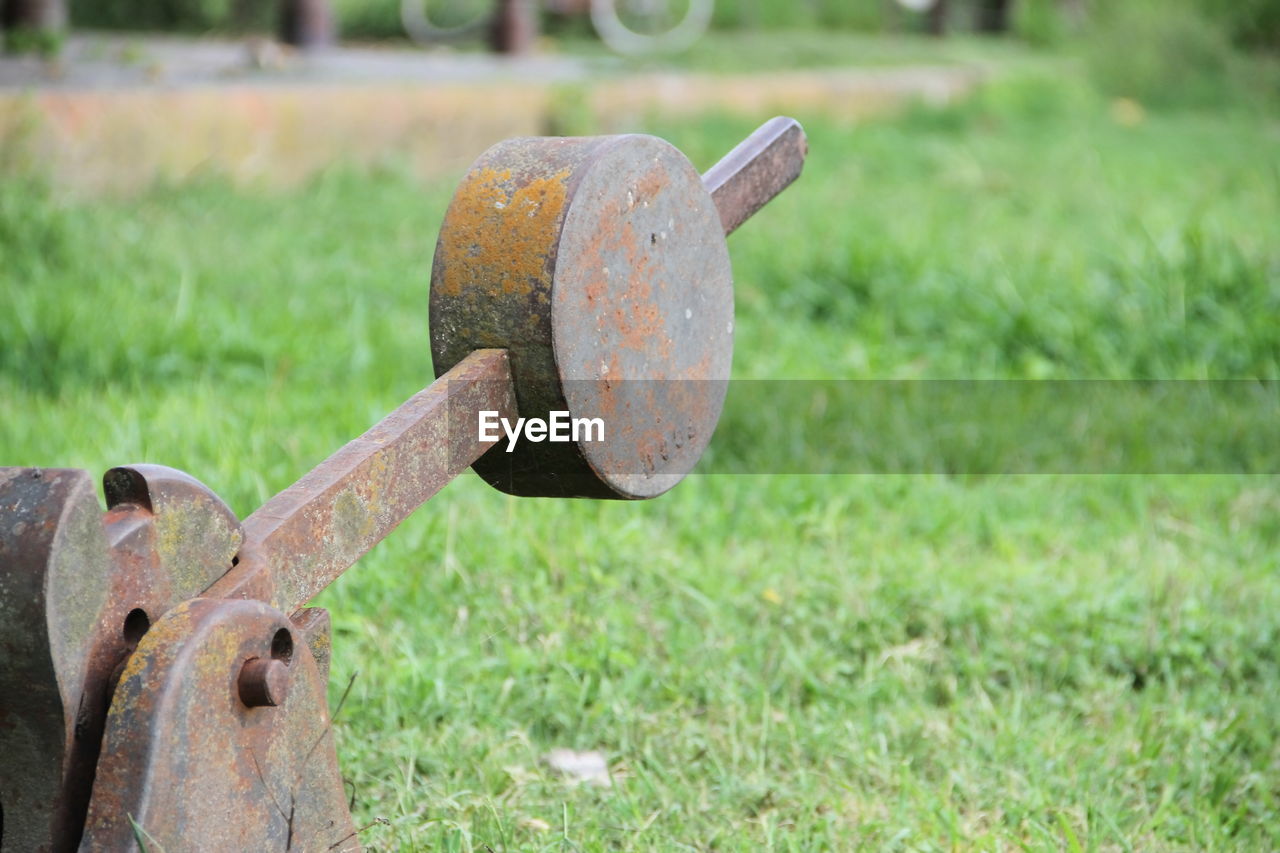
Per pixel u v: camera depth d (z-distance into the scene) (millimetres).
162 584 1468
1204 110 16047
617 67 12906
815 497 4016
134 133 7371
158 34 17031
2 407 4207
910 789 2525
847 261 6254
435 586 3234
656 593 3311
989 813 2525
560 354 1693
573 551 3418
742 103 11875
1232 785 2586
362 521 1674
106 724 1379
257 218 7012
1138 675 3125
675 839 2367
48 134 6953
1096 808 2451
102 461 3689
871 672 3000
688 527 3752
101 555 1387
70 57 9422
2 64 8547
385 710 2717
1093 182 9680
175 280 5633
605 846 2342
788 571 3461
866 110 13438
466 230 1716
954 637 3189
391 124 8930
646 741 2660
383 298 5770
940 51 20047
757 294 6031
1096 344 5387
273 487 3568
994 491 4199
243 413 4199
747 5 21812
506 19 12992
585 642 3029
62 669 1351
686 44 17656
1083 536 3889
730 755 2682
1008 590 3389
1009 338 5547
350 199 7766
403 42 17531
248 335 4941
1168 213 8211
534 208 1693
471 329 1718
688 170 1892
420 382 4758
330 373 4785
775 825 2396
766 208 8070
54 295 5148
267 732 1503
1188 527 3898
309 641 1629
